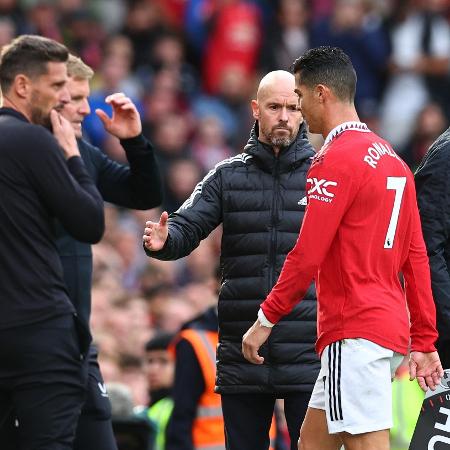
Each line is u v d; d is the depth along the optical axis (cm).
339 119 2192
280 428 3072
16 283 2164
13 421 2309
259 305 2405
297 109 2422
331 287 2138
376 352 2100
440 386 2283
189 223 2405
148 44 6109
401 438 3017
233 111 6112
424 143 6116
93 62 5828
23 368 2158
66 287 2291
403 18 6272
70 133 2267
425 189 2394
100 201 2225
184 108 6031
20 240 2177
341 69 2197
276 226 2422
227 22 6203
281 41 6225
